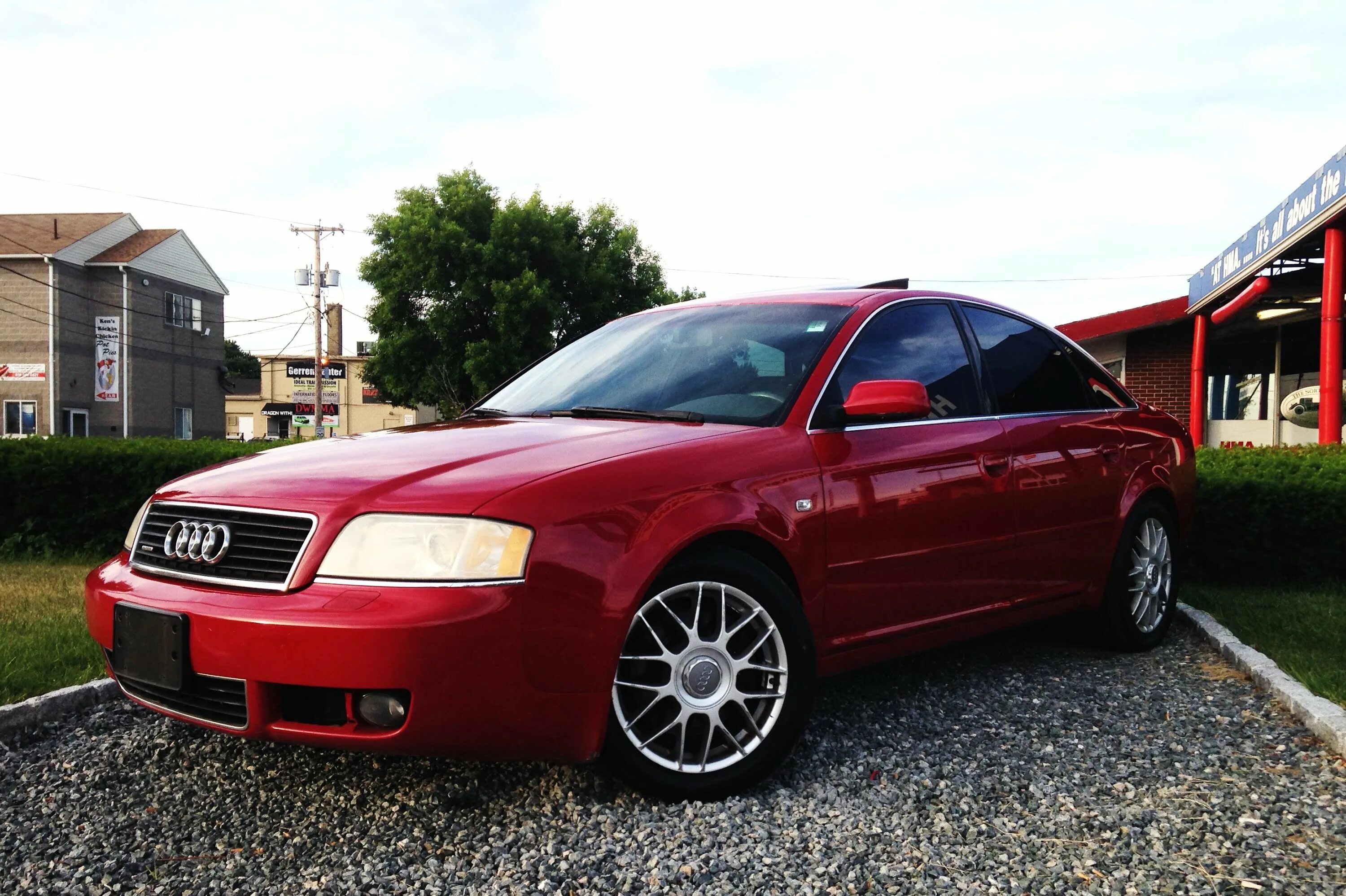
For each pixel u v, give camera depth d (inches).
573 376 152.1
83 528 299.1
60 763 125.1
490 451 112.5
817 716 141.3
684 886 92.4
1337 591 233.0
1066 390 170.1
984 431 147.5
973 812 108.7
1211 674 163.6
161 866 97.7
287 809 110.0
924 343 148.1
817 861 97.1
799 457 121.9
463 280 1176.8
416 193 1207.6
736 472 115.3
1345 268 413.7
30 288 1373.0
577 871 94.8
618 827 104.1
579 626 100.1
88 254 1427.2
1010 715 142.3
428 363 1194.6
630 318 170.2
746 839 101.6
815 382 129.9
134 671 106.4
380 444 121.8
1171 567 186.5
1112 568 171.8
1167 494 184.2
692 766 110.0
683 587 108.7
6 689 148.9
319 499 102.9
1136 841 101.0
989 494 144.5
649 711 110.1
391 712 95.4
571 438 116.8
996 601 148.5
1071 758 125.0
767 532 115.3
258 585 100.3
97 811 110.7
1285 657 165.8
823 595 122.3
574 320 1235.9
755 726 113.5
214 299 1660.9
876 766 121.9
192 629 100.4
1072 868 95.4
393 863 96.9
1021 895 90.8
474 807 109.6
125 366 1448.1
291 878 94.8
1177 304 631.8
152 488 297.9
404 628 93.0
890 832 103.7
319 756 125.3
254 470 115.4
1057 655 177.2
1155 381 682.8
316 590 97.3
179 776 120.1
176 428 1566.2
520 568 97.6
